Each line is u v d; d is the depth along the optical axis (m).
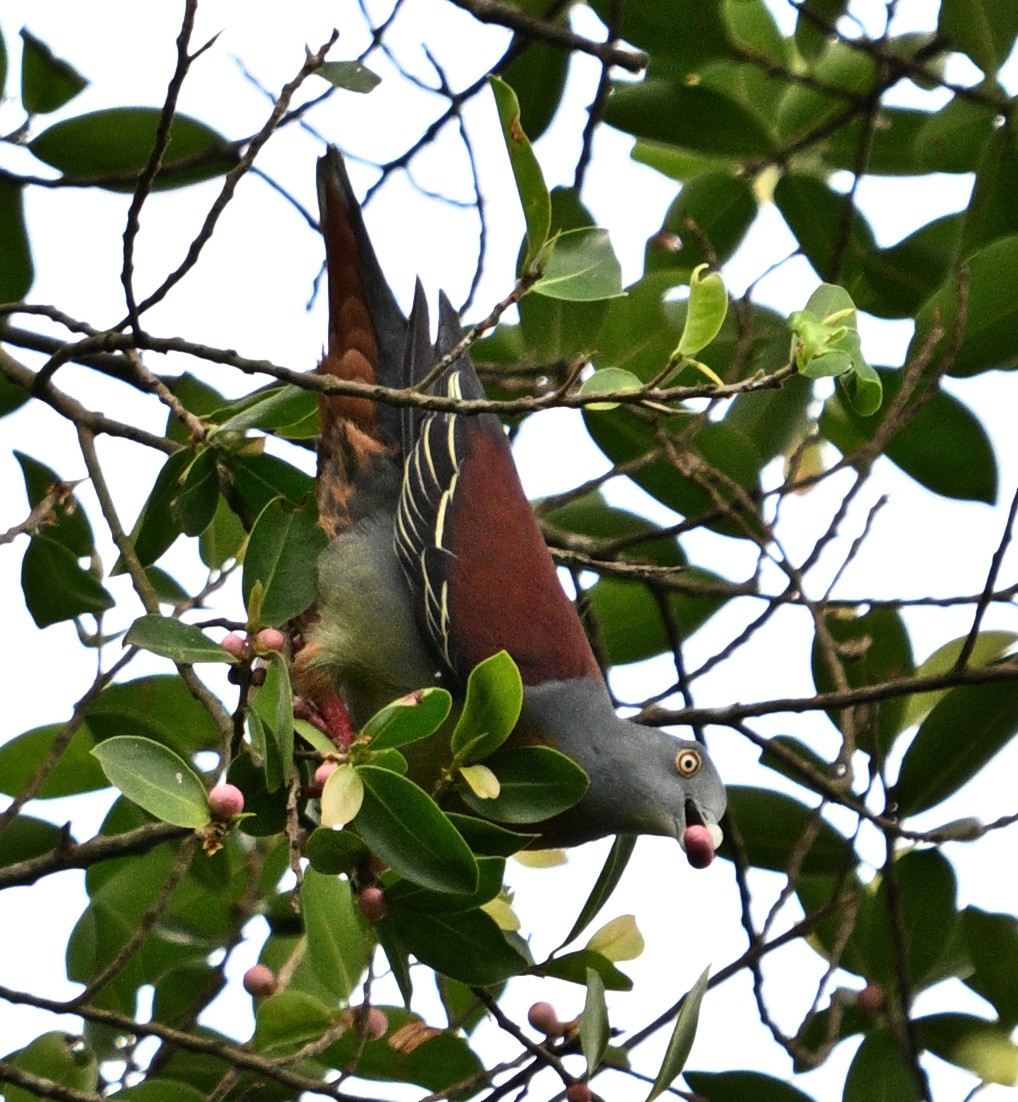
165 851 7.93
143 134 8.81
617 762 7.74
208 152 8.77
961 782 8.01
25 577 7.76
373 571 8.40
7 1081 6.24
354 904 6.84
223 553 8.43
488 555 8.21
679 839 7.62
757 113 9.21
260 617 6.25
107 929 7.81
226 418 7.55
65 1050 6.98
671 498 8.87
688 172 10.44
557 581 8.27
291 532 6.39
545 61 9.17
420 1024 6.96
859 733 8.62
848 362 5.72
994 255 8.18
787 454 9.20
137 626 5.87
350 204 8.70
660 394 5.80
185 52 5.97
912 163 9.45
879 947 8.07
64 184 8.57
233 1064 6.34
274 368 6.19
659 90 9.08
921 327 8.27
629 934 7.24
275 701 6.73
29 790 6.97
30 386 7.58
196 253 6.39
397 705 5.66
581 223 8.66
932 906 8.00
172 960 7.86
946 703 7.96
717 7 8.62
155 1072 7.37
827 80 9.34
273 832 5.80
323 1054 7.31
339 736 8.07
